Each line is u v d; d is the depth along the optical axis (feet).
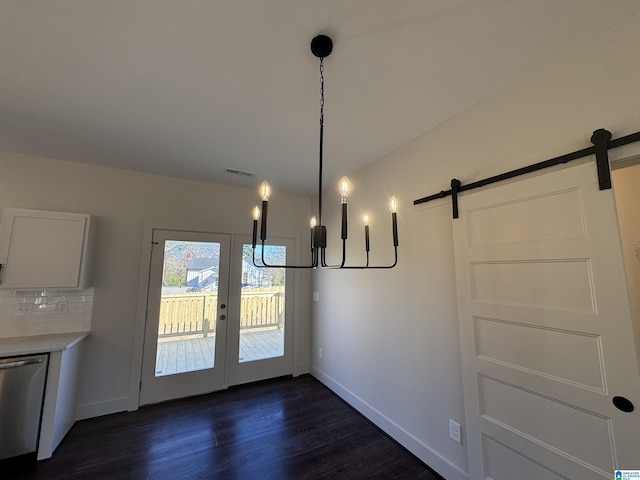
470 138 6.22
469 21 4.08
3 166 8.48
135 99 5.98
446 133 6.81
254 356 11.80
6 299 8.31
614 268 3.95
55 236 8.23
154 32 4.25
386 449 7.38
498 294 5.37
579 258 4.31
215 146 8.23
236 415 9.07
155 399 9.84
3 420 6.57
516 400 4.98
